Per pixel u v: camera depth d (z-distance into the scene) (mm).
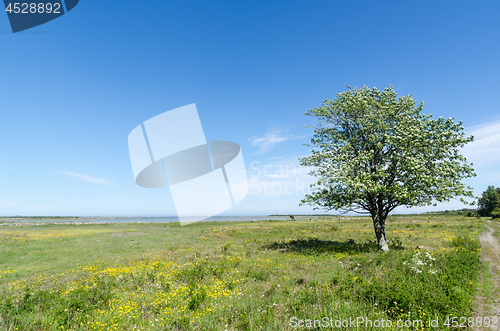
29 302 8289
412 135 15617
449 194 14922
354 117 18953
